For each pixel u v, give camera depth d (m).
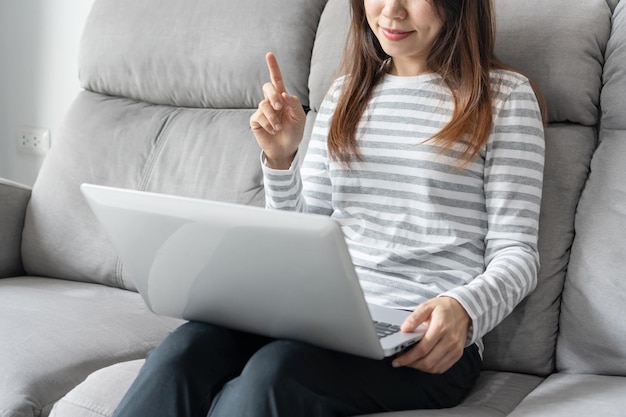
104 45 2.11
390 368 1.20
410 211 1.42
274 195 1.46
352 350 1.11
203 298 1.16
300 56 1.84
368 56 1.53
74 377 1.42
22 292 1.75
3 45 2.72
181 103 2.04
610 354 1.36
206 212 1.05
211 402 1.14
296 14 1.85
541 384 1.37
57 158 2.08
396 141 1.45
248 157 1.85
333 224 0.97
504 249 1.36
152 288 1.23
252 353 1.24
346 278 1.01
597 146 1.53
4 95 2.74
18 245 2.04
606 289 1.38
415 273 1.38
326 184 1.54
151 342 1.56
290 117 1.43
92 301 1.74
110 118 2.08
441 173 1.39
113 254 1.93
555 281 1.45
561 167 1.49
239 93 1.92
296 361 1.09
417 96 1.47
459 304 1.22
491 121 1.40
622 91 1.47
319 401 1.10
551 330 1.44
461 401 1.34
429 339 1.16
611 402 1.18
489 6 1.46
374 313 1.28
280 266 1.04
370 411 1.18
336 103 1.57
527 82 1.43
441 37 1.46
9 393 1.36
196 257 1.11
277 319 1.12
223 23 1.93
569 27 1.52
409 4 1.42
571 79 1.51
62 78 2.64
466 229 1.39
